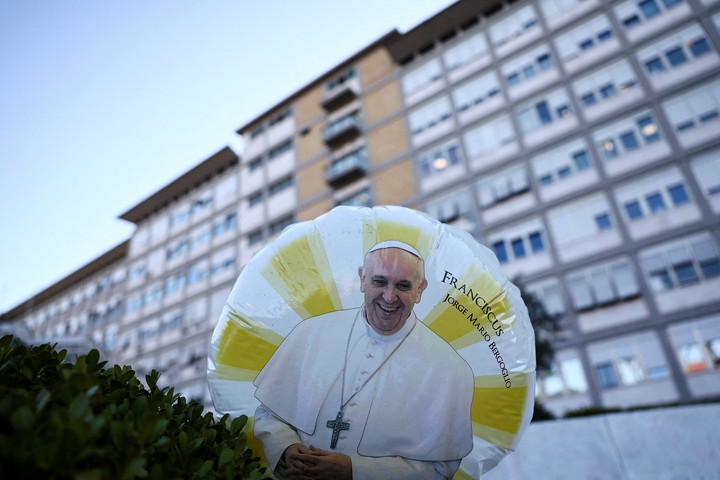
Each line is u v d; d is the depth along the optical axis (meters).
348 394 2.92
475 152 24.16
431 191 24.66
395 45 29.42
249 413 2.98
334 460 2.74
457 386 2.92
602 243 19.42
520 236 21.38
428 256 3.16
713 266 17.05
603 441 5.49
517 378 2.97
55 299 48.12
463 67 26.56
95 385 1.69
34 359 2.05
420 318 3.05
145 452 1.64
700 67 19.58
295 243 3.28
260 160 34.75
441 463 2.82
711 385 15.73
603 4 22.86
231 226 33.91
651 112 20.09
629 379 17.17
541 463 5.61
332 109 32.09
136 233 42.06
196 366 29.78
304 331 3.07
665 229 18.33
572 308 19.09
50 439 1.37
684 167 18.64
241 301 3.19
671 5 21.09
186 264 35.12
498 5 26.77
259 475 2.26
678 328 16.95
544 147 22.11
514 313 3.07
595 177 20.47
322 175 30.06
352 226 3.28
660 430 5.30
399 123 27.86
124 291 39.31
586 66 22.34
